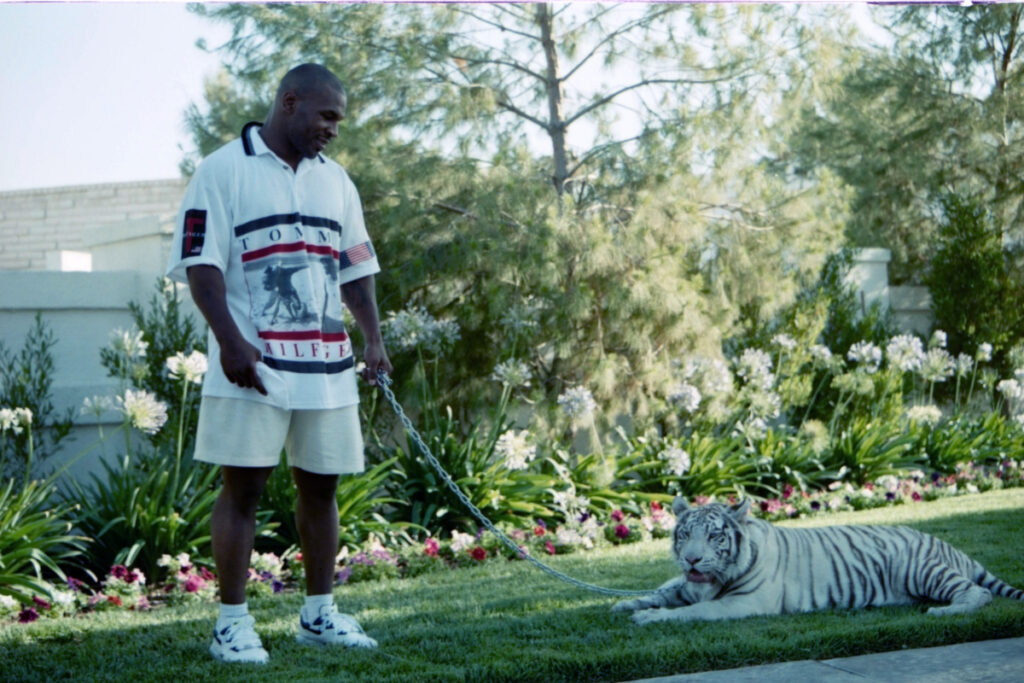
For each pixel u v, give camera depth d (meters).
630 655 3.61
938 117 14.48
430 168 8.06
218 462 3.74
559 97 9.18
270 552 6.82
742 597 4.46
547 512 7.70
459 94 8.38
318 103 3.76
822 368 10.94
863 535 4.78
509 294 8.42
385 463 7.30
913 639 3.89
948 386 13.02
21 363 7.45
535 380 8.98
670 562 6.22
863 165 15.48
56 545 6.37
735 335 10.27
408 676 3.41
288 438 3.98
